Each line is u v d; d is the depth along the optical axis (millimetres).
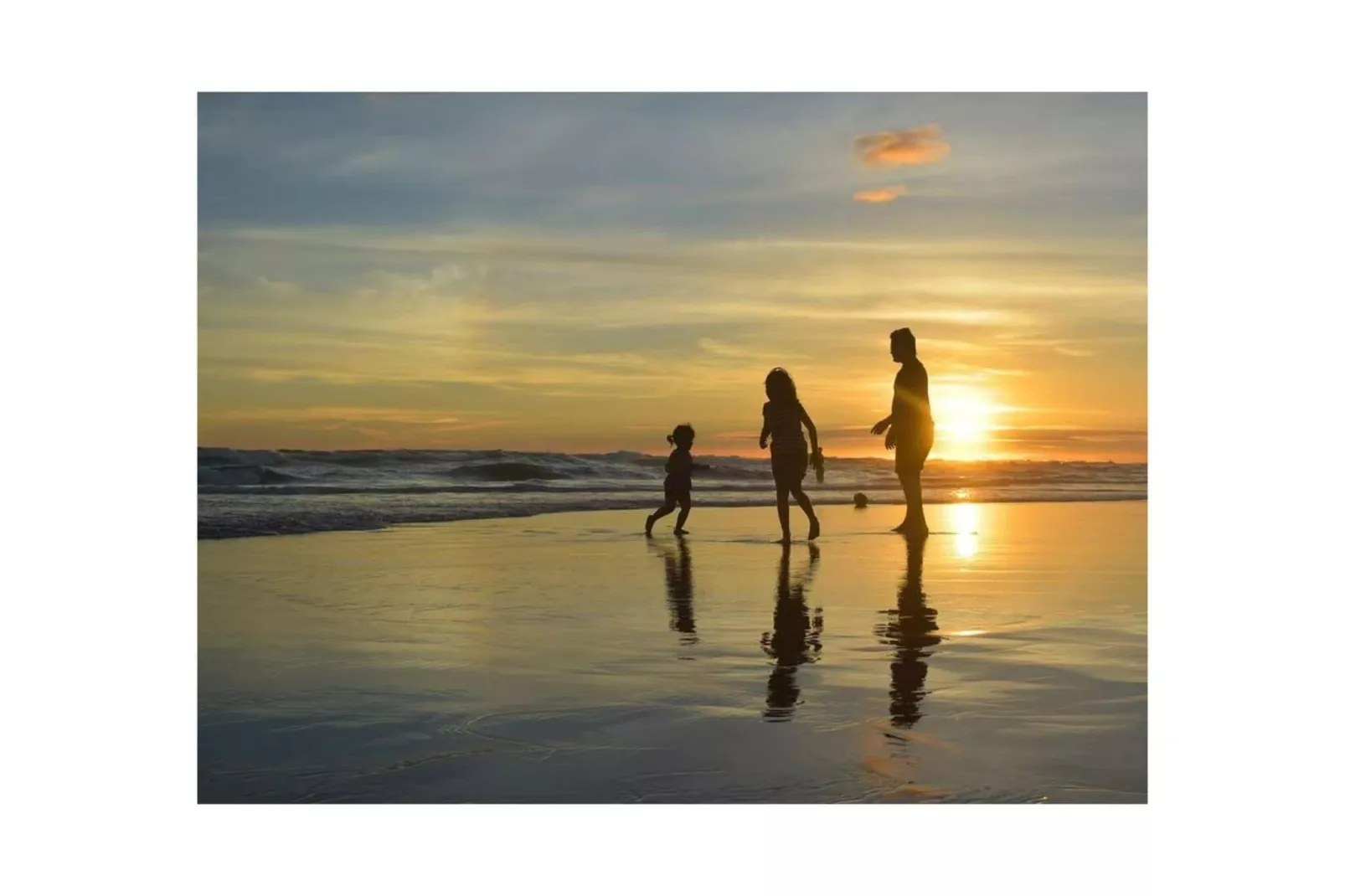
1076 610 5945
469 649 4957
